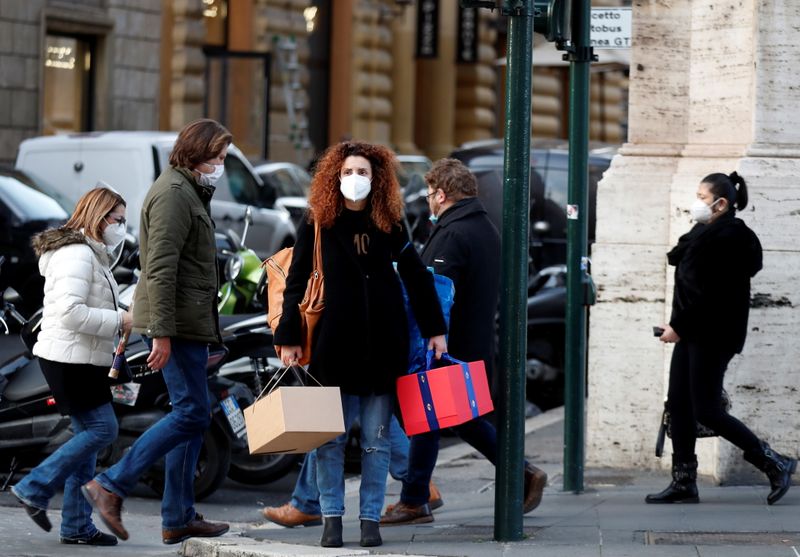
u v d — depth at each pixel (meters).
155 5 69.50
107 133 47.53
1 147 62.25
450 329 20.02
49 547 19.36
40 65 63.50
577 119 22.34
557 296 35.38
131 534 20.94
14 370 24.11
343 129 86.56
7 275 37.94
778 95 23.06
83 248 18.86
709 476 23.53
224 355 23.72
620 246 24.53
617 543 18.11
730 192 20.59
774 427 22.88
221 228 47.28
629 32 24.80
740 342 20.64
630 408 24.62
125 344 19.09
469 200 20.31
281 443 17.14
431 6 93.56
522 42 17.81
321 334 17.66
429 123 97.69
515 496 18.41
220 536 19.48
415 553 17.55
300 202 55.44
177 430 18.89
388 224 17.72
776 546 17.75
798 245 22.81
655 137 24.77
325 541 18.16
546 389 36.12
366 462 18.17
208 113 73.44
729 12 23.81
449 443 30.66
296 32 79.75
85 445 19.12
